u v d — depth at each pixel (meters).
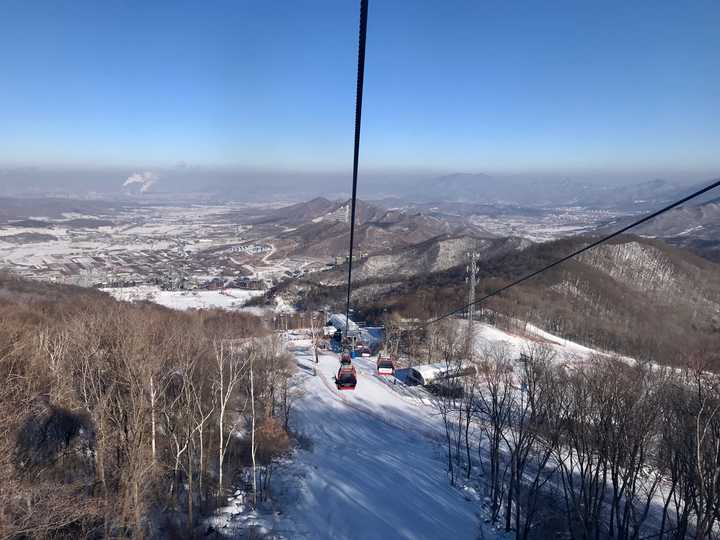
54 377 26.73
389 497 31.33
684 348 57.09
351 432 44.50
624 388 26.84
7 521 17.06
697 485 20.03
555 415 31.03
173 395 31.34
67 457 24.12
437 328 71.94
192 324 50.41
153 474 23.86
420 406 51.59
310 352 75.44
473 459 39.09
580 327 79.12
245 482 30.69
